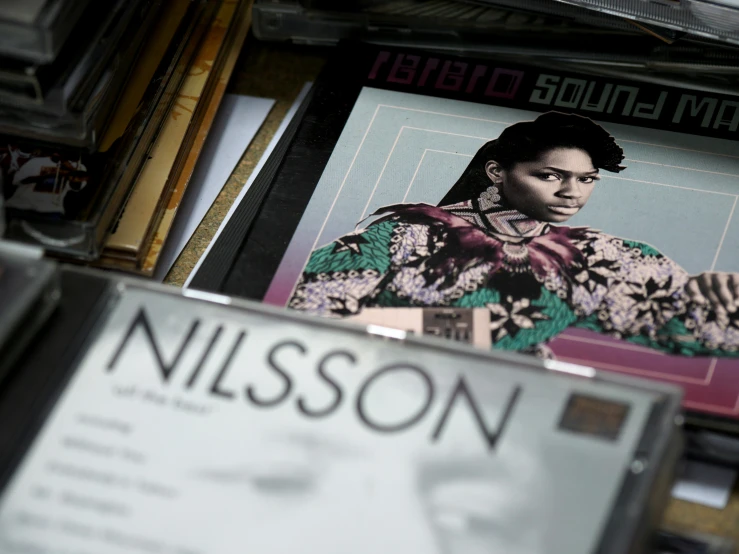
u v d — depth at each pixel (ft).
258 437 1.49
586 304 1.84
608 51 2.23
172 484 1.44
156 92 2.17
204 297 1.63
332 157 2.12
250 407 1.52
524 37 2.28
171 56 2.25
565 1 2.11
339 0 2.34
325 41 2.43
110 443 1.48
